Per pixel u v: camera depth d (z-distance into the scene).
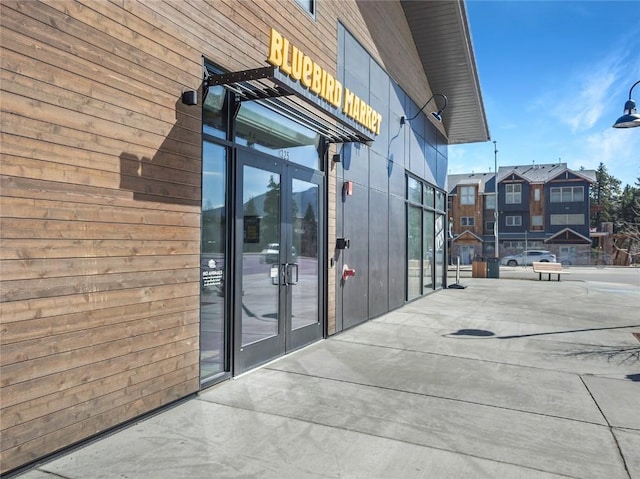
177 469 3.04
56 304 3.13
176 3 4.15
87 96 3.33
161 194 3.99
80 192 3.29
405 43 10.85
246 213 5.27
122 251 3.62
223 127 4.92
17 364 2.90
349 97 6.70
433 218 14.28
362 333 7.64
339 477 2.99
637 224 13.66
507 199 50.03
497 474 3.07
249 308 5.35
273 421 3.87
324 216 7.11
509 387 4.91
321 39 6.84
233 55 4.89
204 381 4.63
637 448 3.48
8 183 2.85
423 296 12.90
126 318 3.66
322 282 7.09
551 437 3.66
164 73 4.01
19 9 2.89
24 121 2.92
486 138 16.23
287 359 5.90
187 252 4.28
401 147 10.70
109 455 3.21
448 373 5.39
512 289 15.93
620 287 17.16
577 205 47.94
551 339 7.36
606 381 5.15
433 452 3.37
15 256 2.89
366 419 3.96
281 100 5.87
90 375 3.38
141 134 3.78
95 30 3.39
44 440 3.07
